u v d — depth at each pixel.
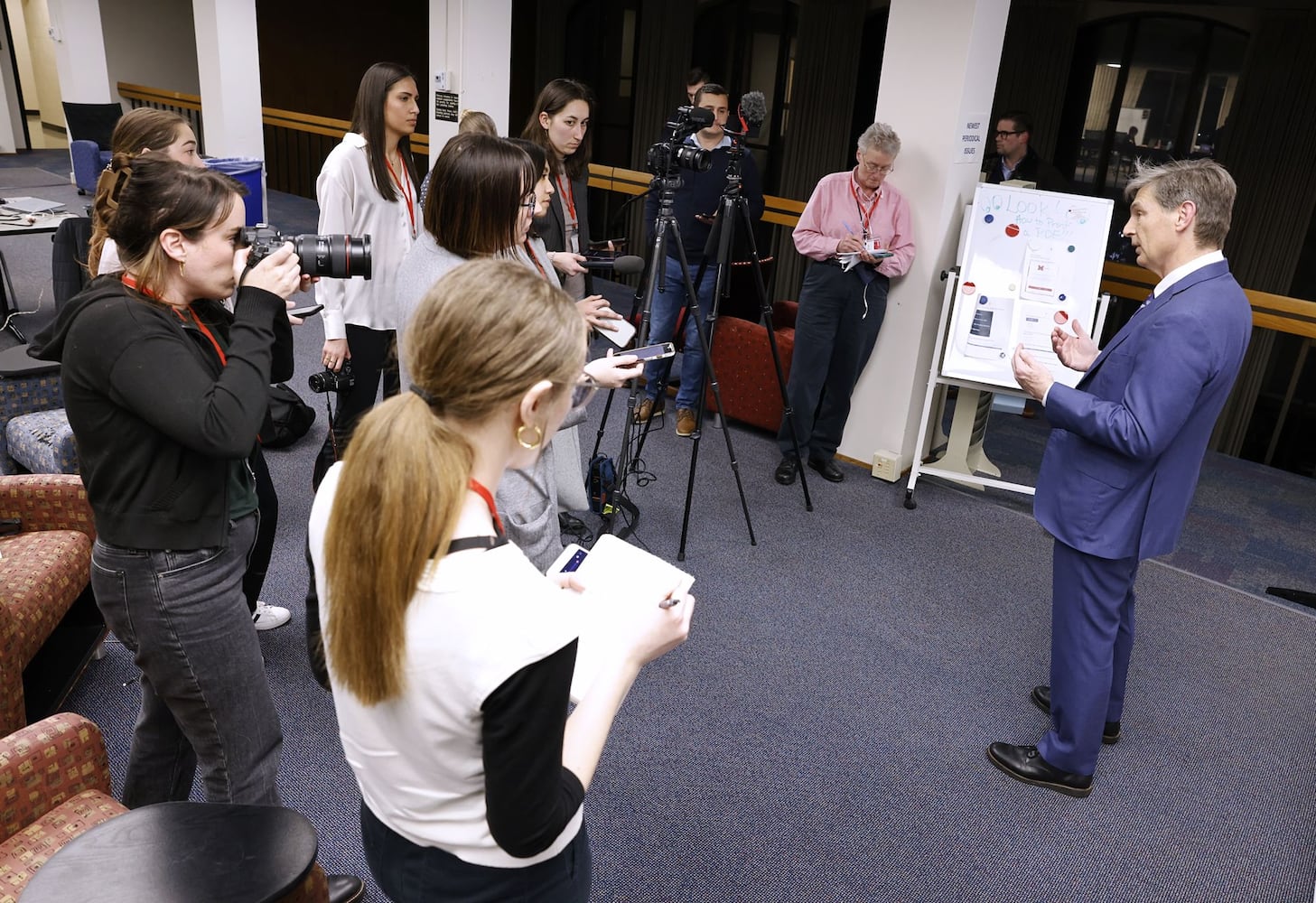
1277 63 9.85
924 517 4.01
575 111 3.55
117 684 2.59
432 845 1.05
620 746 2.54
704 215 4.41
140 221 1.54
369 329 3.24
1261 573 3.78
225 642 1.66
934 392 4.17
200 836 1.31
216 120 8.08
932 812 2.39
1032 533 3.93
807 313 4.03
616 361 1.86
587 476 3.65
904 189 4.02
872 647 3.06
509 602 0.93
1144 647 3.21
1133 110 10.81
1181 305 2.06
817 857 2.22
